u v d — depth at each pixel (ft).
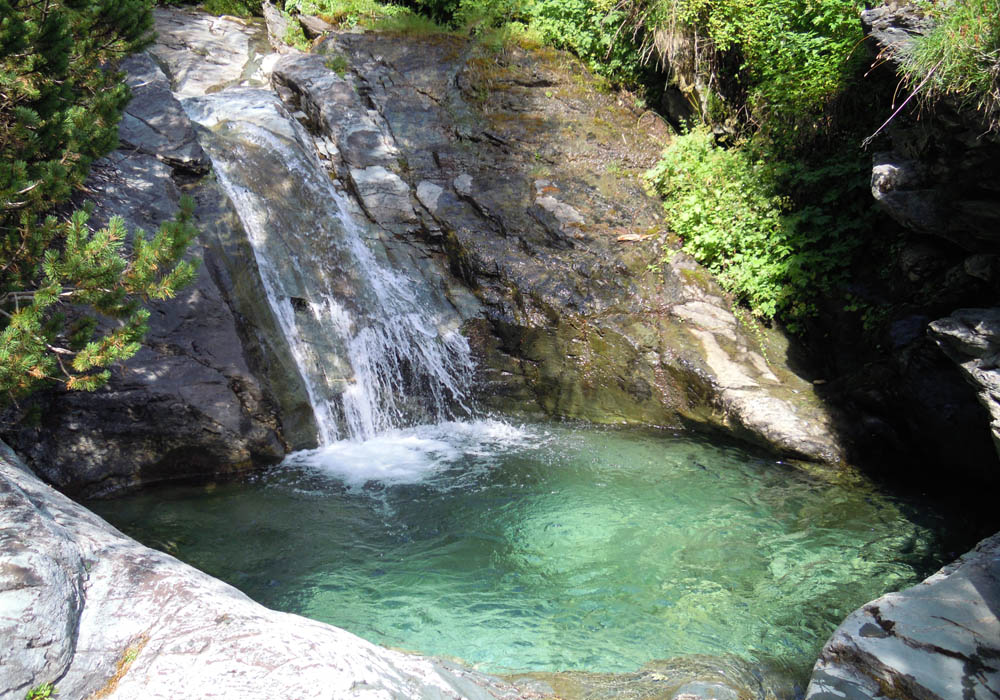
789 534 22.72
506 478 26.48
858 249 31.50
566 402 31.94
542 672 15.72
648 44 41.45
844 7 32.94
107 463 24.84
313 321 31.42
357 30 46.06
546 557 21.53
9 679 9.21
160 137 30.58
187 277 20.17
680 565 21.11
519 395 32.24
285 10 47.67
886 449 27.09
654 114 42.04
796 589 19.90
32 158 21.31
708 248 34.42
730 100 39.96
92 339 24.47
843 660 14.55
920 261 26.78
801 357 31.48
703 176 36.32
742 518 23.68
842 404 28.43
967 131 19.89
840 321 30.60
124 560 11.83
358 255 34.27
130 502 24.30
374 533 22.74
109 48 25.55
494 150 38.65
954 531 22.72
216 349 26.81
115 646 10.36
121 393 24.80
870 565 21.01
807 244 33.06
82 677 9.82
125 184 28.27
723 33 37.73
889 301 28.91
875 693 13.75
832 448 27.12
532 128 39.55
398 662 12.09
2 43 19.02
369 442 29.81
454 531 22.90
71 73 23.99
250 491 25.27
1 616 9.62
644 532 22.88
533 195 36.50
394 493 25.31
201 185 30.58
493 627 18.29
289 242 32.83
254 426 26.89
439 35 44.24
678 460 27.89
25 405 23.53
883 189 23.48
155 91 32.24
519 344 32.45
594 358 31.73
